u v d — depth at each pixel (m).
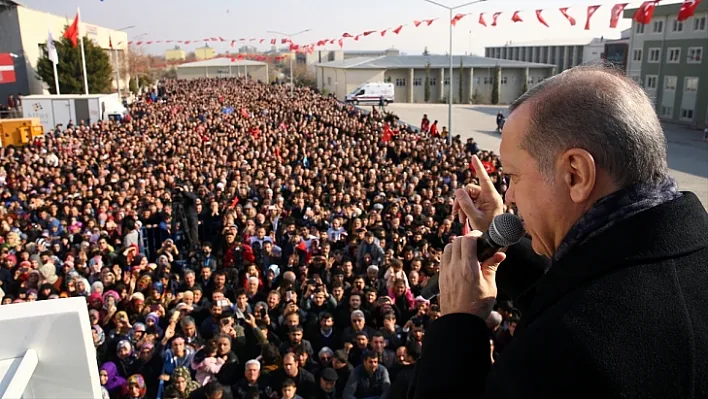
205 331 7.24
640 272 0.98
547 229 1.15
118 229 11.42
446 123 45.09
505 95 66.00
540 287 1.09
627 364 0.91
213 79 81.38
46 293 7.96
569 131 1.06
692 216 1.04
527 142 1.13
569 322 0.96
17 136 25.77
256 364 6.11
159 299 7.83
